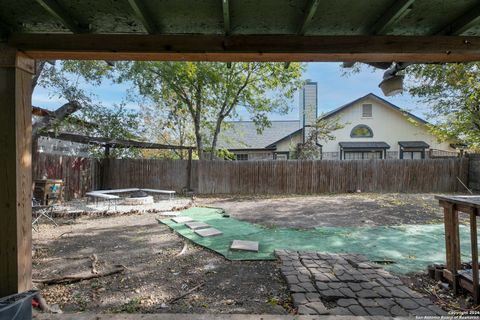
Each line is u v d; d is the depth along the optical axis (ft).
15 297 7.12
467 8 7.04
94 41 7.64
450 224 10.58
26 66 7.96
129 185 40.19
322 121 52.80
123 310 9.21
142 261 13.80
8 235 7.61
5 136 7.57
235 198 36.19
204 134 50.39
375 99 57.47
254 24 7.75
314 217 24.16
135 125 39.29
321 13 7.20
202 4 6.78
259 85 46.60
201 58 8.34
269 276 11.90
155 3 6.71
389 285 10.59
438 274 11.18
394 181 42.04
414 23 7.77
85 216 24.48
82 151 40.42
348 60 8.43
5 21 7.49
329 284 10.64
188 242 16.97
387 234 18.54
